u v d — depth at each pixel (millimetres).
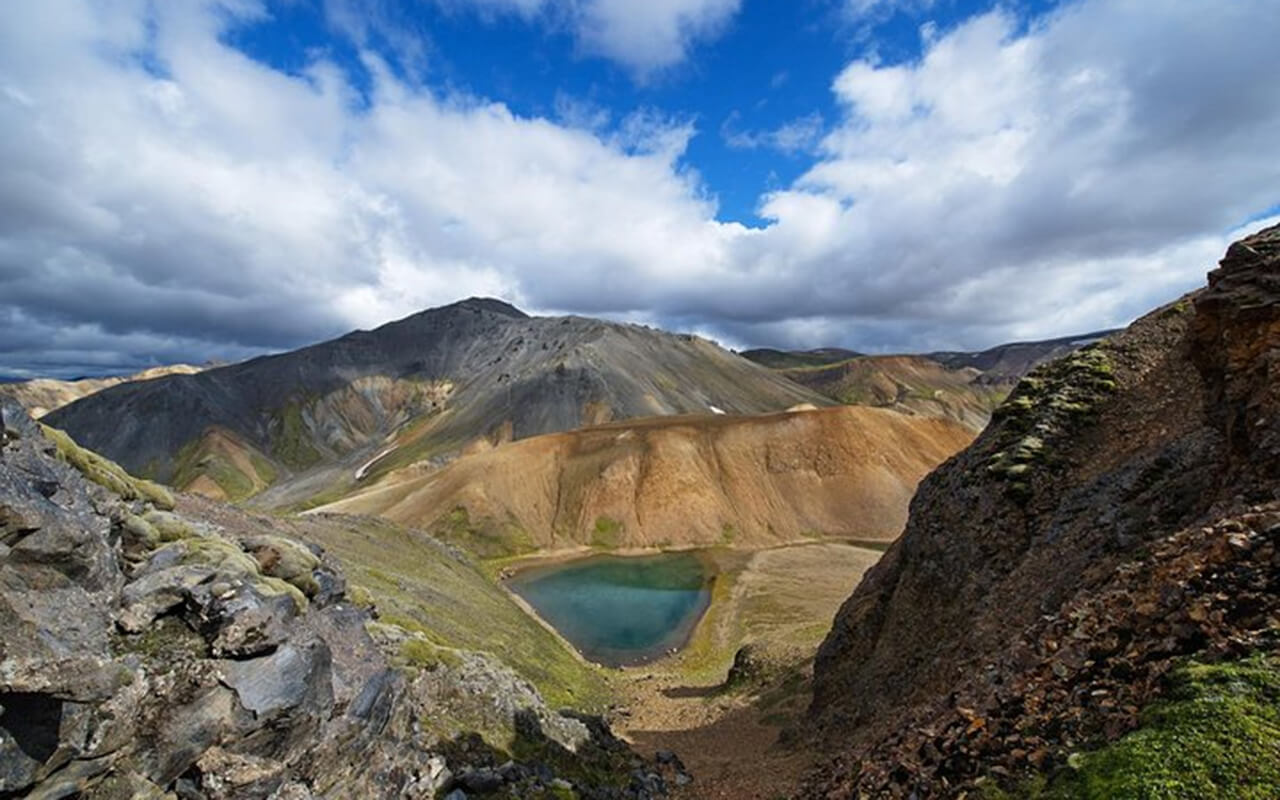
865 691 27328
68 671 8734
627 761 25000
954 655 21766
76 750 8828
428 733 18438
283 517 50562
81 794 9023
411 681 20156
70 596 9859
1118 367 29766
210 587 11680
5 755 8125
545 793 17797
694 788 23562
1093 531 20547
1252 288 17625
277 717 11414
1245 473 15117
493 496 131625
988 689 13977
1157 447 22547
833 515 128125
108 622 10328
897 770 13500
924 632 26922
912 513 35938
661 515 126250
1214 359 19109
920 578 29516
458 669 23000
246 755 11000
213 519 26359
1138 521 18922
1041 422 28781
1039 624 14766
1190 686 9406
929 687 21672
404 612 33375
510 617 53938
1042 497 25812
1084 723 10625
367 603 23609
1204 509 17078
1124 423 26547
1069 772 9492
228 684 10945
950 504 30125
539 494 134750
